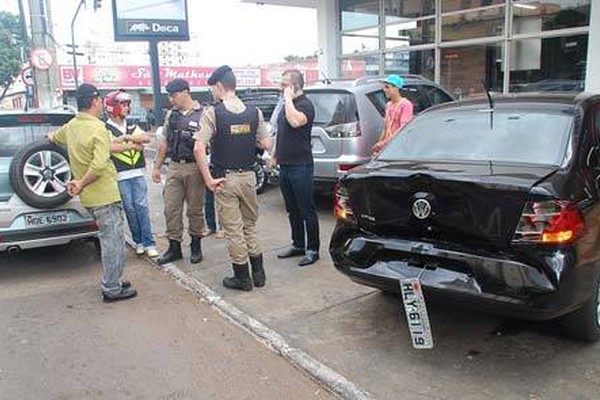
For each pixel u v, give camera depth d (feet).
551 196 11.16
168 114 20.18
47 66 50.01
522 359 12.73
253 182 17.48
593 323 12.79
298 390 12.10
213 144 17.07
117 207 17.17
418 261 12.64
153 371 13.04
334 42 50.19
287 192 19.80
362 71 48.73
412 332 12.39
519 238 11.34
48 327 15.62
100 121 16.90
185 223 26.66
